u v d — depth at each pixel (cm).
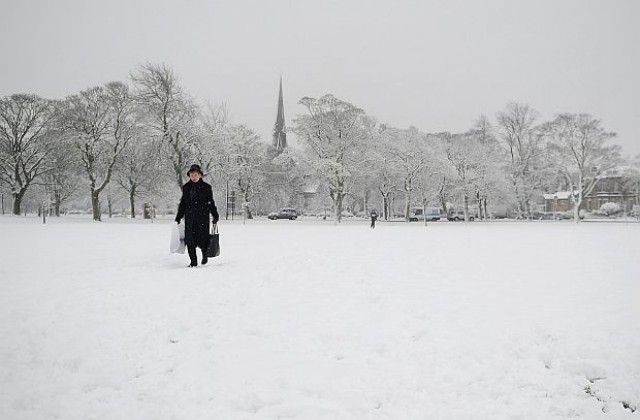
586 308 691
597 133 5762
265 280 937
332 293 812
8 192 6569
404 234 2655
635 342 539
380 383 449
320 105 5553
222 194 6241
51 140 5412
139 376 477
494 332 584
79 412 403
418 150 5866
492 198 6962
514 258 1327
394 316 664
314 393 427
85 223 4372
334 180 5394
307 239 2166
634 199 8469
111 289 837
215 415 393
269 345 551
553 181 7675
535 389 444
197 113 5028
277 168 7462
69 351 537
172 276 974
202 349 543
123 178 6300
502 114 7000
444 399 421
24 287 853
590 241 2020
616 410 412
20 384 455
